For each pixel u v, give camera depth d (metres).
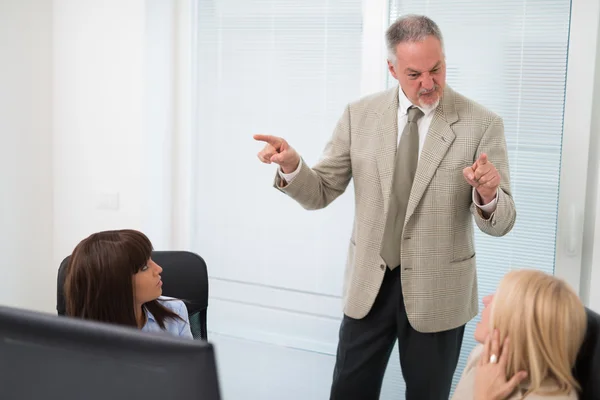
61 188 3.11
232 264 2.98
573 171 2.31
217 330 3.03
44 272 3.13
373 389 2.19
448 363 2.06
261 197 2.89
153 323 1.77
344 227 2.74
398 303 2.05
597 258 2.29
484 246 2.50
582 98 2.27
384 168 2.01
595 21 2.23
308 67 2.74
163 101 2.97
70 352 0.62
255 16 2.81
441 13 2.47
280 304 2.90
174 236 3.09
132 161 2.97
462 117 1.97
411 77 1.88
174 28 2.96
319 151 2.76
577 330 1.25
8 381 0.63
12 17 2.85
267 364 2.94
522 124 2.40
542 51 2.34
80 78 3.02
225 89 2.91
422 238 1.97
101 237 1.67
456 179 1.96
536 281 1.29
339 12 2.66
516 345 1.28
